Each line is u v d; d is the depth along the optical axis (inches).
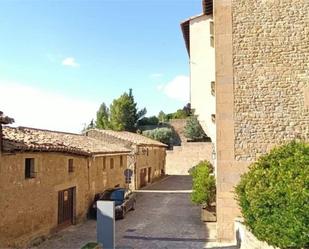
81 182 709.3
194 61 621.9
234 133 526.9
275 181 365.1
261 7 538.6
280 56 527.8
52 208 583.2
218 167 526.9
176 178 1604.3
